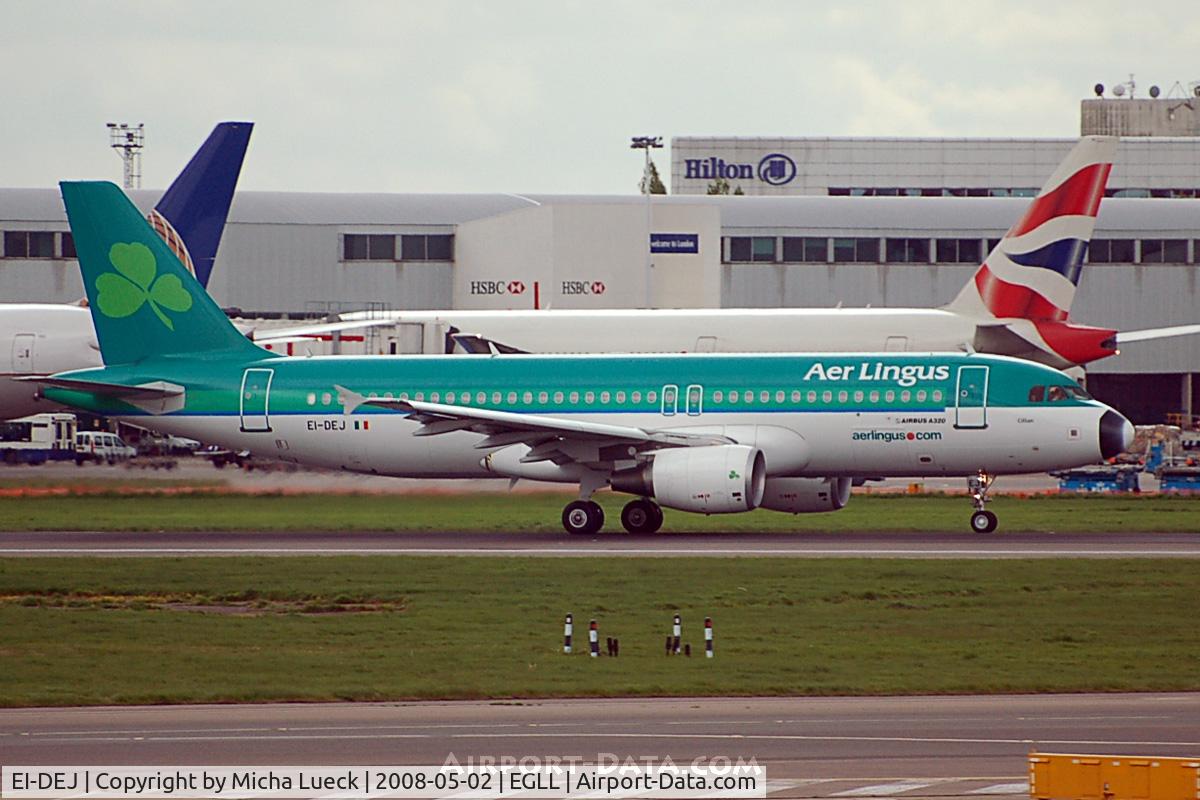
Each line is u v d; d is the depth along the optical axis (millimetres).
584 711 93938
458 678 105875
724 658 113688
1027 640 121312
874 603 139750
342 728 88438
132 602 147750
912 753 79938
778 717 91250
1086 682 103000
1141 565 160375
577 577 155375
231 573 161875
